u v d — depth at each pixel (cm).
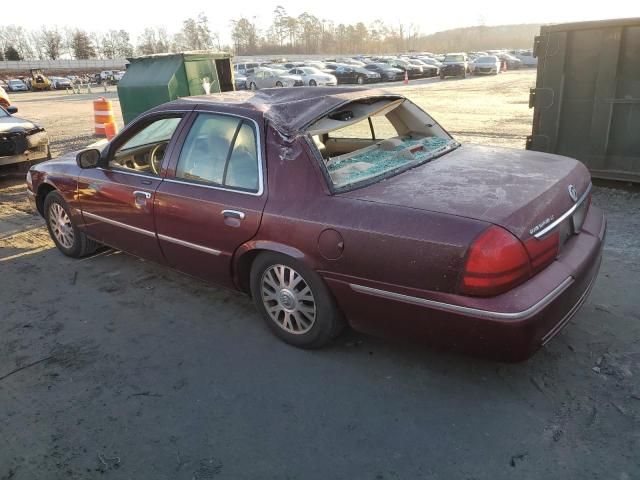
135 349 359
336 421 281
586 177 349
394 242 271
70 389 319
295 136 320
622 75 596
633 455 248
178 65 1003
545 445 256
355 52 12019
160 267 493
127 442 274
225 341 363
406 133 433
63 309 420
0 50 11306
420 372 317
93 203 455
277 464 254
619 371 305
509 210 266
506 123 1239
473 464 248
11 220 668
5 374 338
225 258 357
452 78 3444
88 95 3425
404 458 254
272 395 304
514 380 304
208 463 258
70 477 254
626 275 419
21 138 862
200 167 368
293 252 312
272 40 12150
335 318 319
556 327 272
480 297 254
